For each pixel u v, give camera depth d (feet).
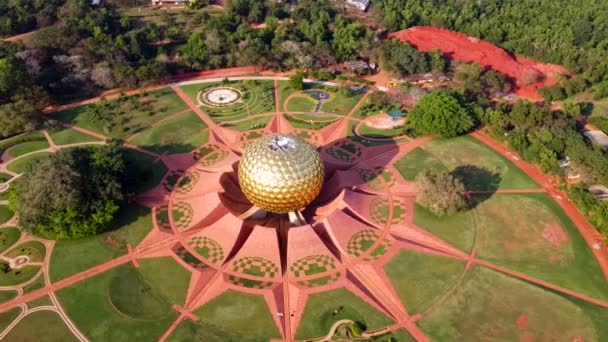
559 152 284.00
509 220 246.06
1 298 206.28
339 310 201.77
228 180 263.90
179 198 257.55
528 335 192.44
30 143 303.89
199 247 228.22
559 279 215.51
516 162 288.10
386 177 272.51
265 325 196.44
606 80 374.02
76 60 362.74
